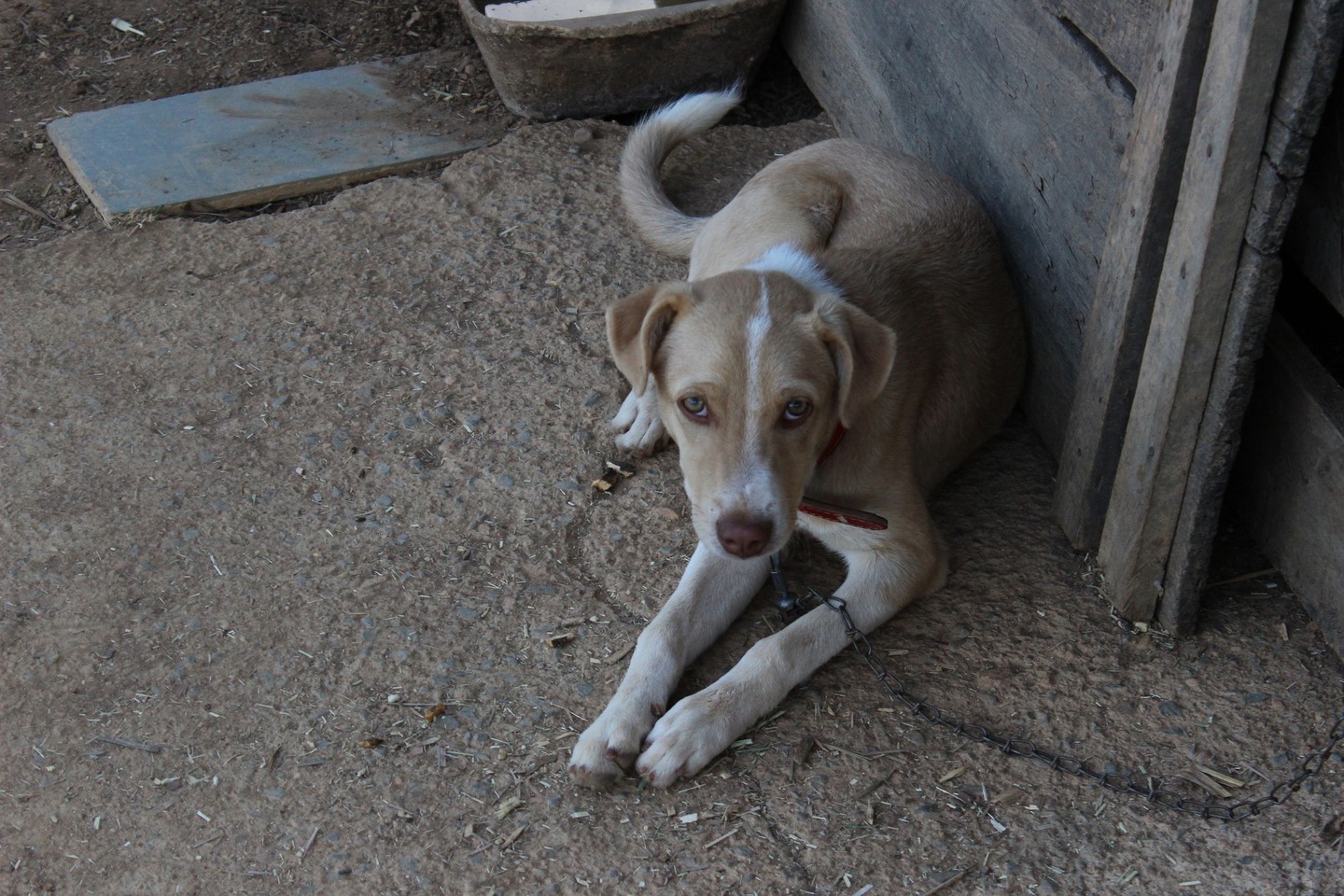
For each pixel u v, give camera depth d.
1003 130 1.97
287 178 2.31
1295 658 1.78
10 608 1.85
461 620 1.83
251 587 1.87
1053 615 1.83
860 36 2.27
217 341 2.10
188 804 1.72
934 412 1.87
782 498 1.67
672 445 1.98
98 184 2.30
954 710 1.76
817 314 1.69
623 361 1.72
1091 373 1.80
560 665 1.80
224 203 2.29
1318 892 1.64
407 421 2.01
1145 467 1.75
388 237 2.23
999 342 1.93
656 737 1.72
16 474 1.96
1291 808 1.69
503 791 1.72
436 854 1.68
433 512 1.93
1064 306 1.91
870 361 1.70
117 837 1.70
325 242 2.23
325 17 2.71
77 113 2.44
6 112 2.45
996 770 1.72
